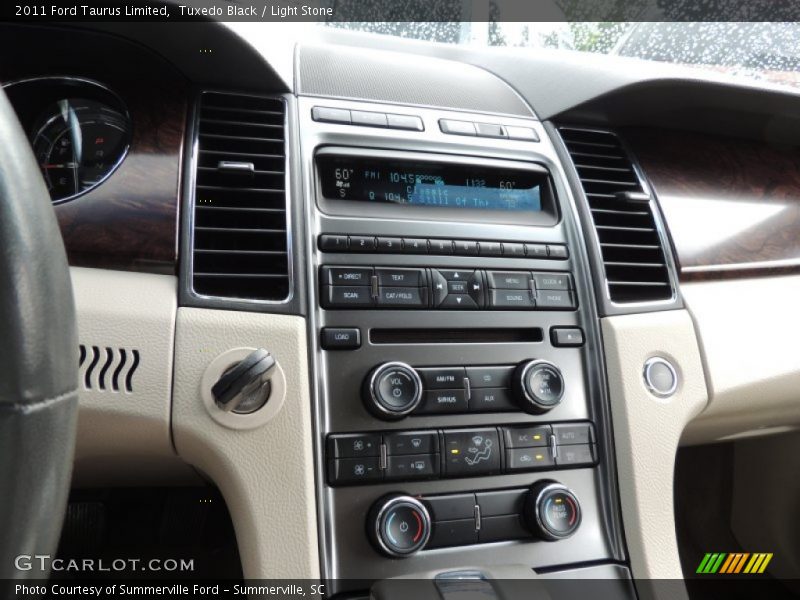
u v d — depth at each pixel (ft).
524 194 2.91
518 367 2.55
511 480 2.48
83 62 2.67
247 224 2.50
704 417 2.97
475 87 3.37
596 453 2.60
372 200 2.67
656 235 3.03
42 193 1.26
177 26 2.48
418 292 2.53
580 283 2.79
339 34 3.83
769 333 2.94
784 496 4.09
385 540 2.23
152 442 2.23
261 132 2.68
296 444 2.23
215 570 3.57
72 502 3.51
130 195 2.40
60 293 1.27
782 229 3.23
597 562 2.50
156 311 2.24
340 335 2.40
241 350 2.25
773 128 3.46
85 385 2.14
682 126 3.45
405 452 2.37
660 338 2.78
